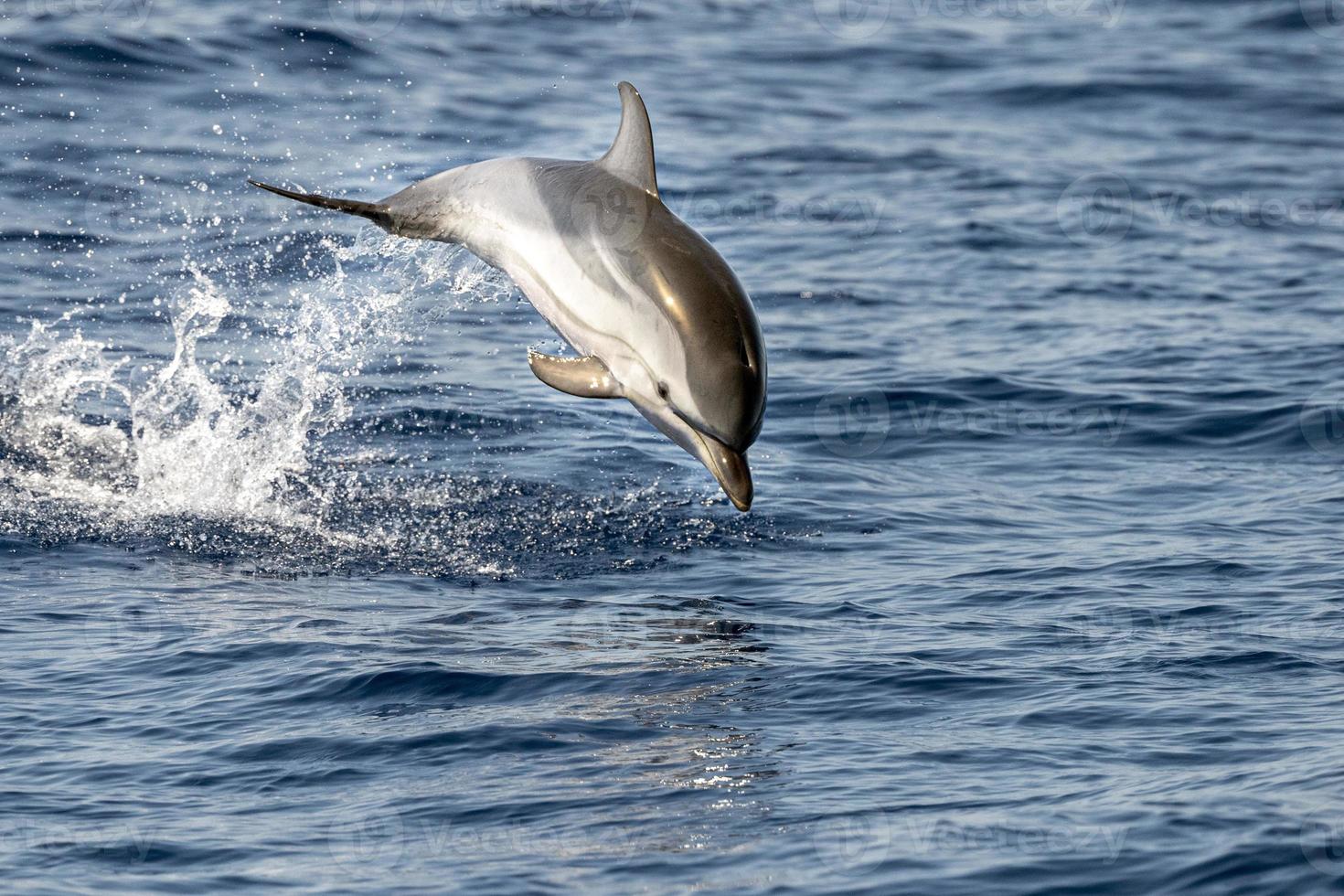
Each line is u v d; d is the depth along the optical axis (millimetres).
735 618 25734
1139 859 16531
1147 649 23703
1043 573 28219
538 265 18453
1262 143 75312
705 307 16844
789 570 28922
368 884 16297
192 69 66188
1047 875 16250
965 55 88812
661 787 18609
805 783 18688
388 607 26328
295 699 21625
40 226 49312
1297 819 17203
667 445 37281
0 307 42938
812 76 82812
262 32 72125
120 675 22578
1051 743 19859
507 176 19203
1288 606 25828
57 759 19547
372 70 70688
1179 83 84375
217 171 55375
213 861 16875
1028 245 58156
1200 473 35812
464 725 20609
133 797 18500
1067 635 24531
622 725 20594
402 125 63875
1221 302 51812
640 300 17188
